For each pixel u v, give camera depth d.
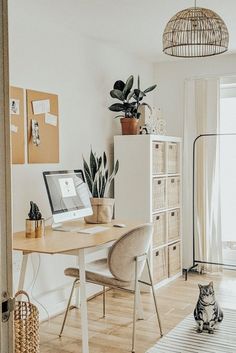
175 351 2.78
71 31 3.76
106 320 3.34
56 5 3.13
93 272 2.86
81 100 3.91
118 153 4.21
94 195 3.67
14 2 3.04
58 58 3.61
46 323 3.32
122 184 4.20
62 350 2.83
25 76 3.25
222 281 4.48
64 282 3.66
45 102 3.45
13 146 3.12
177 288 4.21
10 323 0.84
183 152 4.90
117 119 4.47
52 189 3.04
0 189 0.80
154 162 4.16
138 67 4.81
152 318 3.38
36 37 3.35
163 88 5.05
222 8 3.26
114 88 4.21
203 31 2.64
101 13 3.33
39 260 3.37
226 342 2.91
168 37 2.73
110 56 4.32
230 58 4.67
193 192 4.81
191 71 4.88
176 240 4.60
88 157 4.01
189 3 3.14
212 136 4.75
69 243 2.61
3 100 0.81
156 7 3.22
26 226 2.83
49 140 3.50
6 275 0.82
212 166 4.75
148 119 4.38
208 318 3.05
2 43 0.81
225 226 4.95
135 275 2.81
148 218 4.08
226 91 4.86
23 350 2.19
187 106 4.88
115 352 2.77
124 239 2.67
